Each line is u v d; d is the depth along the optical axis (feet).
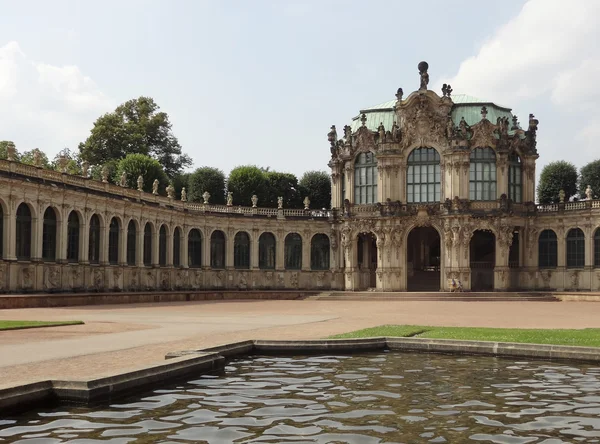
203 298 282.77
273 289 335.67
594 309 211.82
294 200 407.85
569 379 77.97
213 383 74.64
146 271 281.13
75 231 239.30
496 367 86.74
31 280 214.28
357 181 336.49
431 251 378.53
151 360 80.28
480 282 327.26
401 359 94.17
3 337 104.27
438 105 324.19
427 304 249.55
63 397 63.21
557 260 310.65
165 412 60.49
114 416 58.85
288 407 62.75
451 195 315.78
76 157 458.50
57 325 125.70
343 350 100.68
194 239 318.45
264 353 99.19
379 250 324.19
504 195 311.47
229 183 392.06
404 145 323.78
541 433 54.24
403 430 54.90
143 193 280.72
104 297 224.94
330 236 341.62
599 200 295.69
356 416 59.41
